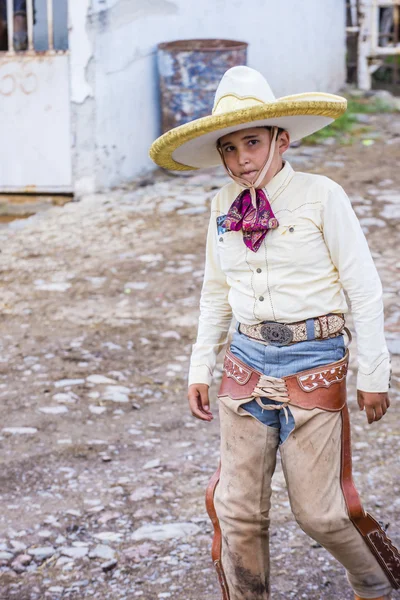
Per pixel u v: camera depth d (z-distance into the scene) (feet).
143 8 34.14
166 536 12.48
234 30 37.91
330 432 8.82
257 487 9.09
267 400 8.96
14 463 14.66
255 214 8.84
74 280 24.71
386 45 51.44
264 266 8.93
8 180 33.50
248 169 8.82
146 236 28.27
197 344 10.00
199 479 14.25
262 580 9.16
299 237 8.75
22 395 17.54
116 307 22.68
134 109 34.60
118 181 34.17
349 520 8.75
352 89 46.73
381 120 41.78
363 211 29.45
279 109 8.34
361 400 8.91
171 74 34.32
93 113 32.27
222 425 9.32
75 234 28.84
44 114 32.71
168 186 33.88
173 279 24.54
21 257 26.81
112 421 16.48
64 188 33.17
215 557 9.37
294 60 41.01
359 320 8.79
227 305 9.90
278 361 8.96
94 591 11.25
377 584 9.16
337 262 8.87
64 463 14.74
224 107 8.98
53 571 11.68
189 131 8.68
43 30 32.91
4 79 32.71
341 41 46.11
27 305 22.91
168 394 17.79
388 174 33.50
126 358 19.60
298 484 8.83
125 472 14.48
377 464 14.48
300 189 8.87
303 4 41.09
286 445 8.91
